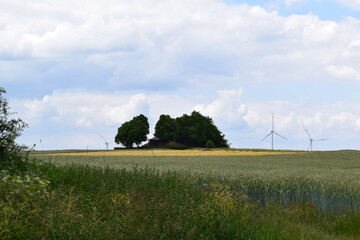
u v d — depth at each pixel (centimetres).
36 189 1220
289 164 4984
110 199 1163
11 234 827
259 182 2247
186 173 2453
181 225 983
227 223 1111
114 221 941
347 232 1634
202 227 1047
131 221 928
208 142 13262
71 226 841
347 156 6906
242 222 1184
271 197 2133
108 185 1467
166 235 945
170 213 1019
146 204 1051
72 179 1797
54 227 838
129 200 1073
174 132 13400
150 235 895
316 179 2359
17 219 876
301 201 2088
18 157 1838
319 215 1880
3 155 1803
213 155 7025
